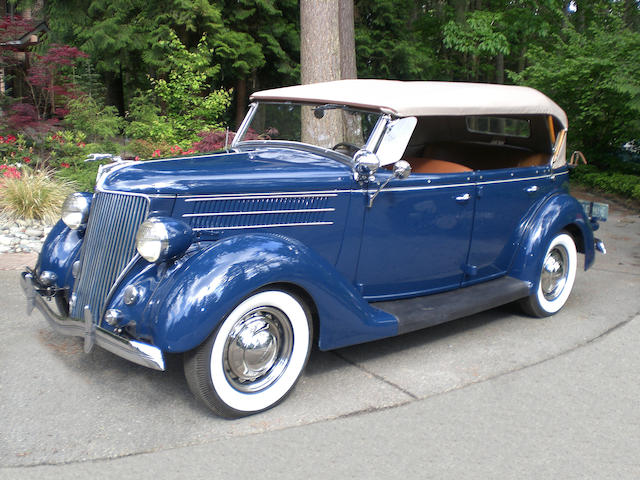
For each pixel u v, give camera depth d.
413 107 3.88
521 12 16.23
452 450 2.96
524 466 2.85
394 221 4.01
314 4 8.33
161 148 10.62
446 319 4.09
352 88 4.30
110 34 12.97
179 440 2.97
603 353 4.30
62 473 2.66
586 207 5.57
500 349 4.32
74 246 3.85
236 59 13.56
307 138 4.26
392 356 4.14
